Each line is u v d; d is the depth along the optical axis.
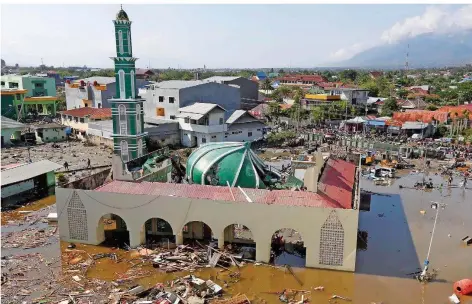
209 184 32.34
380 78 161.25
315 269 27.50
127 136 46.66
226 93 77.94
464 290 24.66
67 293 24.36
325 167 36.03
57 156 59.75
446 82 175.75
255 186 31.67
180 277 26.34
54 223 35.53
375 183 50.38
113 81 91.88
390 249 31.48
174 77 158.38
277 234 32.72
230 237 30.39
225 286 25.41
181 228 29.25
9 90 89.44
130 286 25.27
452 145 67.00
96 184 34.44
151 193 30.05
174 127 68.44
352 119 83.00
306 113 92.00
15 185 41.84
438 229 35.81
